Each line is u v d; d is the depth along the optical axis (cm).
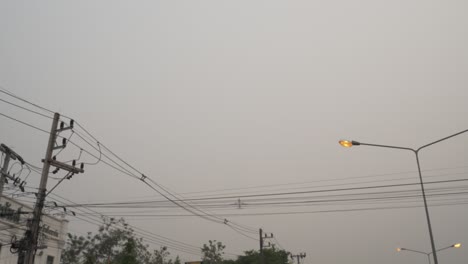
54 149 2125
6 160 2178
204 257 6131
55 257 3225
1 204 2541
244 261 6091
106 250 4788
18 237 2694
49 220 3141
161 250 5275
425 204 2269
